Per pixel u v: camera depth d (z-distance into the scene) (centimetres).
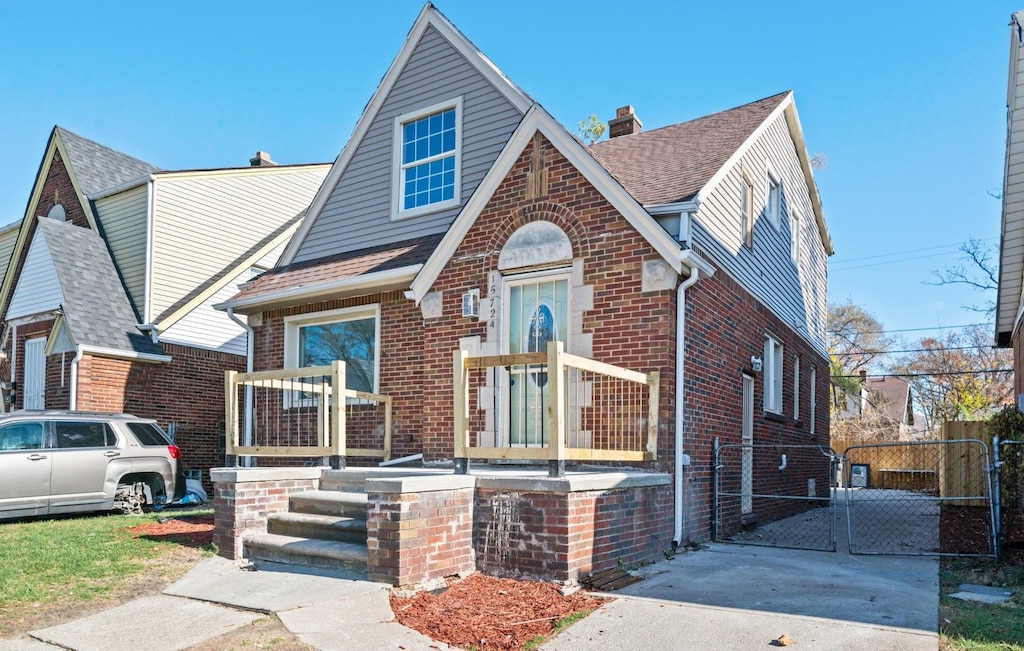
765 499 1220
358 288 1191
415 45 1339
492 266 1017
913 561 837
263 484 830
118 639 560
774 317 1330
